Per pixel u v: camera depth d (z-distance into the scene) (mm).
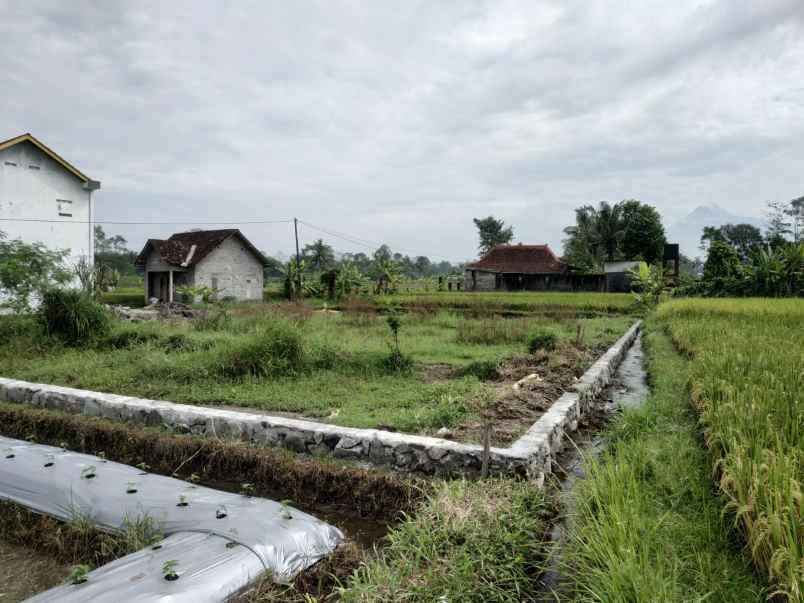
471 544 3580
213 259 34594
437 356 11531
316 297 38688
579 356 11125
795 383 6410
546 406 7230
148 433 6352
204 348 11180
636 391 9922
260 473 5516
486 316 20984
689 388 7867
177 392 8195
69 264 23828
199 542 3734
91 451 6578
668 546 3432
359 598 3092
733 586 3082
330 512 4977
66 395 7777
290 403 7398
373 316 20359
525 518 3973
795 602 2611
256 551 3633
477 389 7945
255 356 9188
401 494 4867
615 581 2869
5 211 23531
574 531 3795
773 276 31297
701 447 5426
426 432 6027
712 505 4105
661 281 29297
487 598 3188
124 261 74062
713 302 23047
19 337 12102
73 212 26016
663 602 2711
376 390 8297
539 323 18328
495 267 50844
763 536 3137
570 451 6367
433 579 3227
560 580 3609
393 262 44438
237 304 28234
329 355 9789
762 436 4648
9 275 12680
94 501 4562
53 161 25141
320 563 3883
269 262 38719
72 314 12242
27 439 6906
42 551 4332
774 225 52156
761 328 14031
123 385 8648
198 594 3188
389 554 3795
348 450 5680
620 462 4645
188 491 4551
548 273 48500
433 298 30438
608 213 54719
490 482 4594
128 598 3078
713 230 64375
